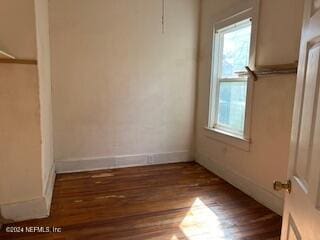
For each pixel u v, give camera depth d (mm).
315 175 736
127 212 2400
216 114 3619
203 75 3787
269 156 2541
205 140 3797
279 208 2393
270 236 2043
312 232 737
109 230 2094
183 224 2207
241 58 3049
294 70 2176
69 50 3283
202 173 3543
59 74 3283
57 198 2672
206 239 1993
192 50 3871
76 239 1960
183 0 3705
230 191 2936
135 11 3496
